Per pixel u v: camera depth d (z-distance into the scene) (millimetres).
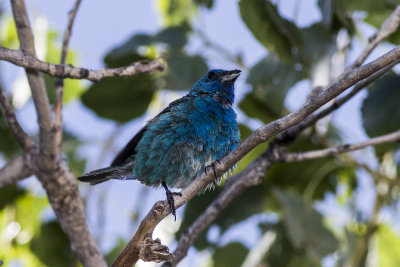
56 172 9984
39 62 8586
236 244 11781
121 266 7922
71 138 12578
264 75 11430
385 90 11141
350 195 12891
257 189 11828
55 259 12172
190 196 7965
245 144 7547
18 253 12523
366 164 11531
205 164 10875
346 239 11047
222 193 10180
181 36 11164
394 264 11648
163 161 10773
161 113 11289
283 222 11352
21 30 8766
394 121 11055
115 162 11156
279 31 10492
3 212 12578
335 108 10156
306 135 12148
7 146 12930
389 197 11562
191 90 11680
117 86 11602
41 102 9203
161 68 9539
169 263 9359
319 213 10508
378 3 10789
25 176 10320
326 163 12234
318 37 10758
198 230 9797
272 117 12289
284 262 11266
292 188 12531
